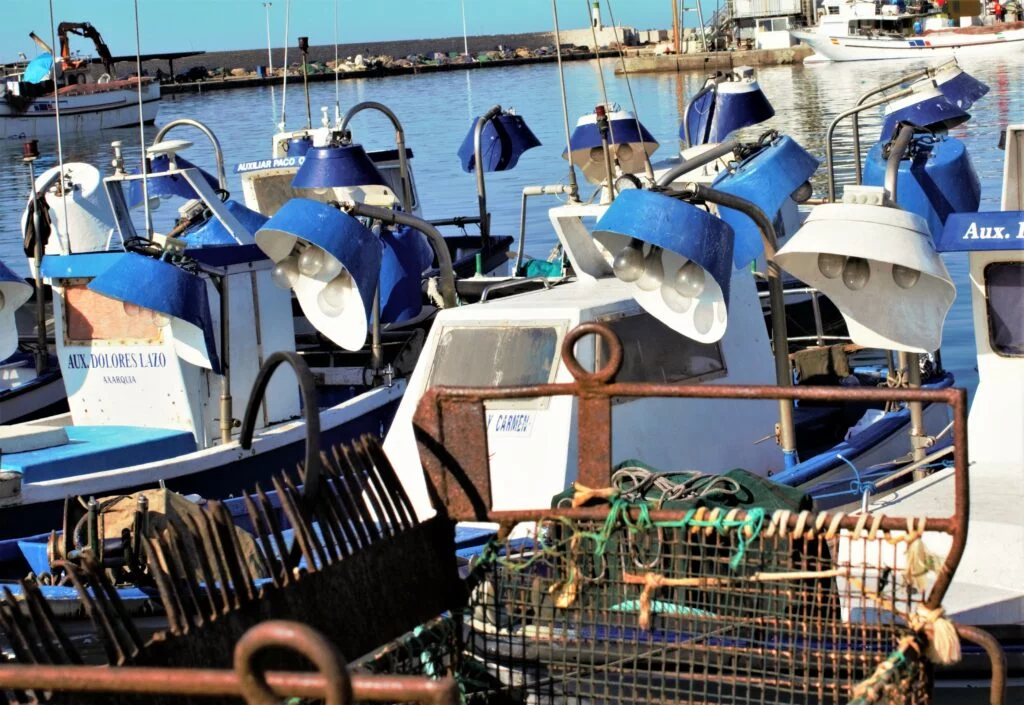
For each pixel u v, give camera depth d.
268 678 2.50
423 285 12.11
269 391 9.46
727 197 6.97
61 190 11.17
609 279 7.85
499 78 74.19
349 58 114.50
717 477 4.88
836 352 9.20
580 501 4.30
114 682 2.62
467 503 4.48
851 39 65.94
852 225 5.88
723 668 4.24
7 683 2.67
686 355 7.37
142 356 9.13
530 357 6.93
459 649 4.51
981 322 6.25
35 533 7.98
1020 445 6.21
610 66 79.06
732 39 73.88
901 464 7.57
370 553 4.31
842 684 4.12
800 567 4.21
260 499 4.16
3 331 9.21
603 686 4.35
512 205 23.38
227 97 72.62
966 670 5.27
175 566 4.33
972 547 5.41
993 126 28.08
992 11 68.38
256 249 9.35
